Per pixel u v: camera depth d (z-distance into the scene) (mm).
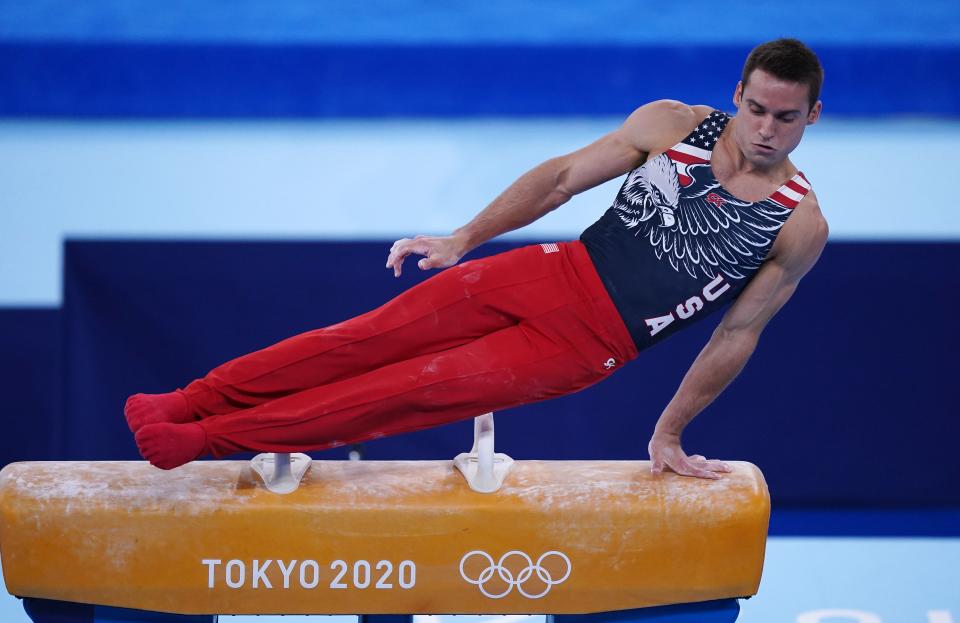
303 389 10266
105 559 10039
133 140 28031
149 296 15703
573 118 30094
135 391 15914
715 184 10289
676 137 10484
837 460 16375
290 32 30359
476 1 32094
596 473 10555
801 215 10195
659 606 10641
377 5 31922
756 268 10336
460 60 29922
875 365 16094
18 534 9984
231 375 10156
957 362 16078
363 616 10766
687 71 29812
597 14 31375
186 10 31250
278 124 29594
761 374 16078
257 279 15734
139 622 10500
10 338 16141
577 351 10328
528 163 26531
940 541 15797
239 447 9914
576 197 23625
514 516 10039
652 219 10391
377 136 28594
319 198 24375
